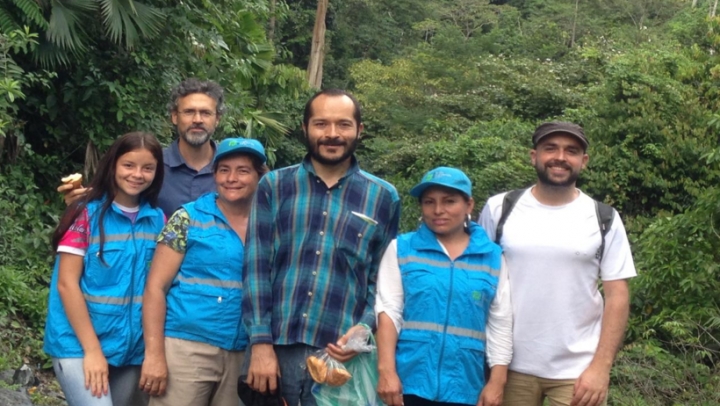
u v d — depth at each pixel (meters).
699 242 6.78
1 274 7.04
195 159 4.46
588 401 3.36
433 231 3.44
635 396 5.32
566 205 3.50
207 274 3.52
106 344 3.49
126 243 3.54
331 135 3.30
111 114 9.66
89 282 3.49
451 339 3.33
